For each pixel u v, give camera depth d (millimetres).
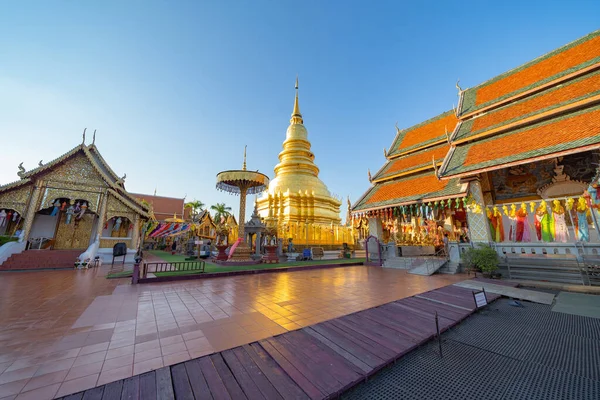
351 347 4719
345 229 33156
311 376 3725
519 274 11648
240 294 8805
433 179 16906
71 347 4527
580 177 13117
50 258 16594
